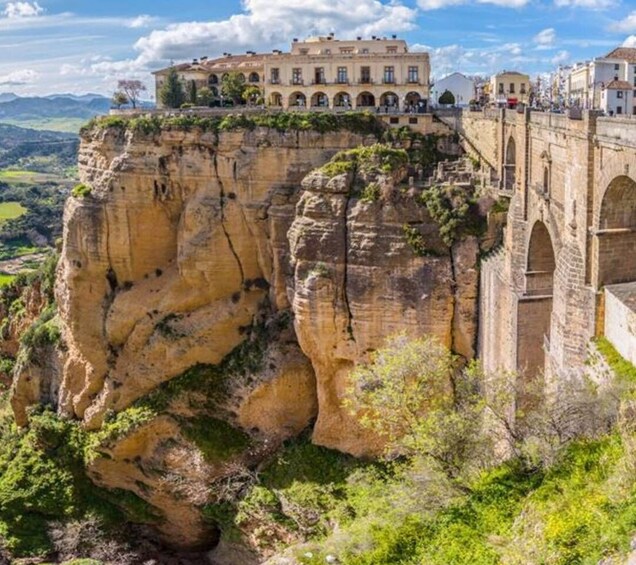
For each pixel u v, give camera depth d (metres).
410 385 47.75
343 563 43.34
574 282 48.00
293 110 86.06
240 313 81.00
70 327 86.88
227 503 74.12
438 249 69.44
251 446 76.69
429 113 86.38
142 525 80.94
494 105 93.25
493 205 68.44
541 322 57.66
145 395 81.94
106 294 86.06
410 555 39.00
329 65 100.81
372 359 70.81
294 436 77.12
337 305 71.50
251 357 78.00
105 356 85.12
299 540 64.88
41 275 109.94
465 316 68.81
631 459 31.36
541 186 56.44
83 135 90.31
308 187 72.94
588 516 31.25
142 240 84.88
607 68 123.75
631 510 29.47
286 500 69.69
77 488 82.25
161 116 83.56
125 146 84.38
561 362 50.03
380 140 82.94
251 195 80.31
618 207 44.69
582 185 46.50
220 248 81.12
